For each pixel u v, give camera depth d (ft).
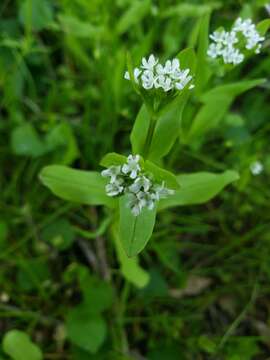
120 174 0.22
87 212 0.38
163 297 0.36
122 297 0.34
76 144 0.39
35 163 0.38
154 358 0.34
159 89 0.22
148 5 0.38
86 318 0.32
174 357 0.34
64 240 0.35
